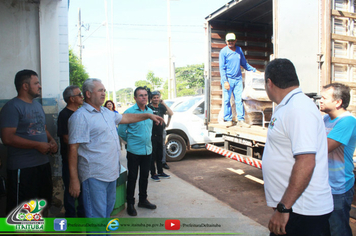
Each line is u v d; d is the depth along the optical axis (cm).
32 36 364
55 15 366
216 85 637
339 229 230
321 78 322
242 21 642
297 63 354
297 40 354
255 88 509
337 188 226
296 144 152
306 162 149
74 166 236
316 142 153
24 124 272
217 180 536
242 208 396
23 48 361
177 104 762
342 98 231
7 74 355
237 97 556
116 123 281
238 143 514
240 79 557
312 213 159
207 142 721
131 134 373
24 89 276
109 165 246
